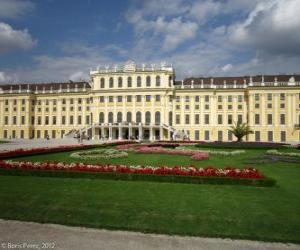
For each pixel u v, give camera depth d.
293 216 12.42
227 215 12.50
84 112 102.44
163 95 93.19
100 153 37.88
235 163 29.91
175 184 18.33
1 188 16.92
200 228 11.12
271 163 30.09
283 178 21.31
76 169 20.92
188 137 89.75
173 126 94.31
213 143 56.69
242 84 91.94
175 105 94.81
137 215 12.45
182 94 94.50
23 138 106.31
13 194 15.56
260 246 9.73
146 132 95.12
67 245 9.60
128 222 11.70
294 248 9.63
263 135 86.81
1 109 110.75
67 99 104.81
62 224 11.64
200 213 12.73
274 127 86.25
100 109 97.81
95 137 96.44
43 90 109.56
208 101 93.06
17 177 20.30
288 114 85.69
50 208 13.31
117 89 96.00
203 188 17.28
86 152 37.78
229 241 10.12
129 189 16.88
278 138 85.94
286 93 85.94
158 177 19.11
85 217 12.23
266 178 18.27
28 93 106.62
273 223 11.62
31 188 16.97
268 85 86.69
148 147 47.09
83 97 102.69
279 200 14.85
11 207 13.44
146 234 10.66
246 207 13.60
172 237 10.41
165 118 93.12
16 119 108.38
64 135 102.69
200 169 19.92
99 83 98.50
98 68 99.25
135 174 19.42
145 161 30.17
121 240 10.07
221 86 92.62
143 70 95.06
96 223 11.61
